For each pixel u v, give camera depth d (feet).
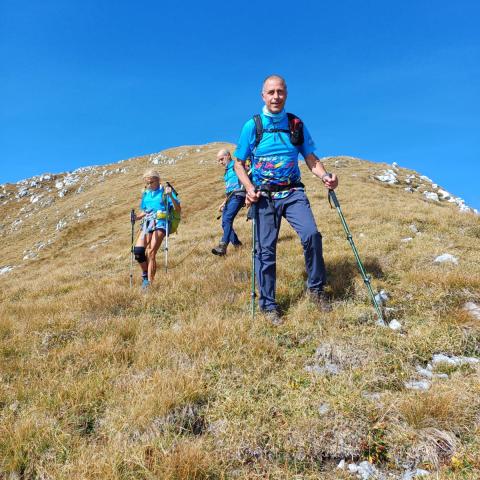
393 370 13.52
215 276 24.68
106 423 11.57
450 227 34.04
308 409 11.50
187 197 113.29
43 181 278.46
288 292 20.71
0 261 129.80
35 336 18.57
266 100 18.10
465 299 18.13
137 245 27.35
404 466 9.78
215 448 10.53
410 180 110.93
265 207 18.25
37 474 10.08
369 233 33.30
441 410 10.68
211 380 13.12
